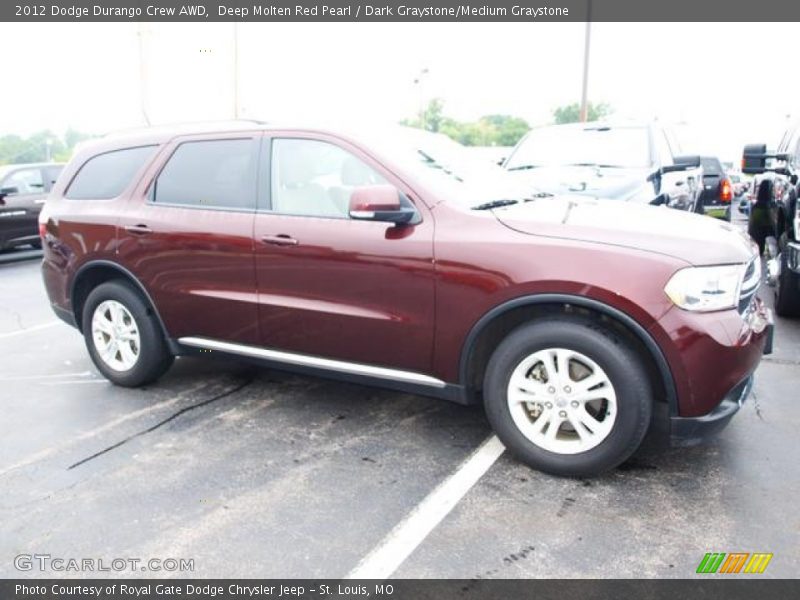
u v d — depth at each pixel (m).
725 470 3.34
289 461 3.54
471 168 4.15
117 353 4.67
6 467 3.51
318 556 2.71
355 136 3.77
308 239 3.70
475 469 3.42
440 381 3.49
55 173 12.23
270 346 4.00
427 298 3.40
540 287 3.12
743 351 3.02
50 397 4.55
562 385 3.22
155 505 3.12
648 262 3.00
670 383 3.01
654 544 2.75
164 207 4.29
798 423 3.88
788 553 2.67
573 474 3.26
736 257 3.09
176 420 4.11
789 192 5.82
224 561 2.69
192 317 4.23
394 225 3.50
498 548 2.74
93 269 4.61
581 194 6.06
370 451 3.65
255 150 4.04
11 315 7.23
